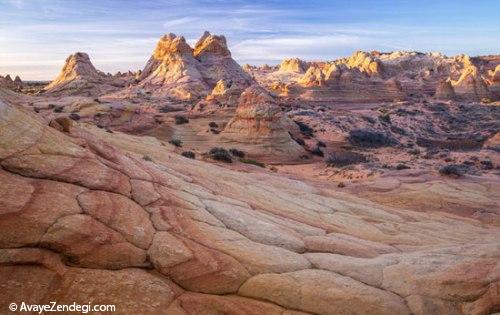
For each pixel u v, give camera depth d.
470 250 13.70
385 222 23.44
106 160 13.50
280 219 17.06
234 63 161.75
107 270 9.09
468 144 84.31
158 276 9.55
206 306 8.95
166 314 8.38
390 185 38.78
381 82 147.12
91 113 69.69
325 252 13.79
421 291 10.79
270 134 63.78
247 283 10.16
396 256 13.72
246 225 14.10
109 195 11.45
